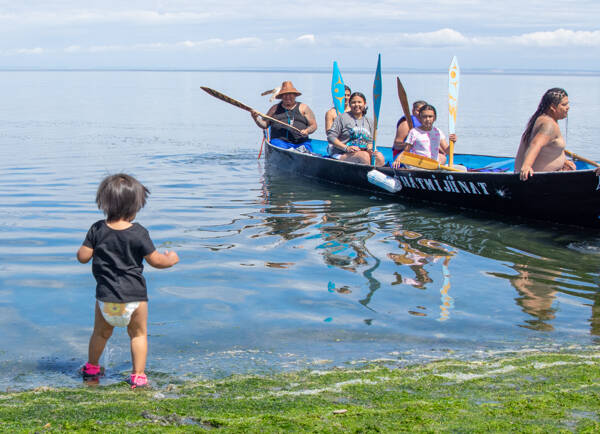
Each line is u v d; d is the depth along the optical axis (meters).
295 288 4.70
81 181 9.43
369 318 4.10
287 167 11.08
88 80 90.81
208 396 2.90
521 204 7.21
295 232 6.48
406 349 3.58
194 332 3.85
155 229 6.49
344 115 9.98
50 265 5.18
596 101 36.47
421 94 40.81
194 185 9.41
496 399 2.75
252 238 6.19
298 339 3.75
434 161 8.00
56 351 3.56
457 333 3.83
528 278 4.96
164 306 4.30
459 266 5.30
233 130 18.70
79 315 4.11
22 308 4.22
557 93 6.73
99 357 3.24
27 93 42.56
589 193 6.50
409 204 8.27
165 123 20.62
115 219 3.18
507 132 17.97
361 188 9.34
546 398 2.73
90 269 5.09
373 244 6.03
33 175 9.93
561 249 5.88
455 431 2.35
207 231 6.45
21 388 3.06
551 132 6.77
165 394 2.96
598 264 5.36
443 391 2.89
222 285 4.75
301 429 2.41
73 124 19.48
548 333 3.82
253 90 46.91
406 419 2.50
